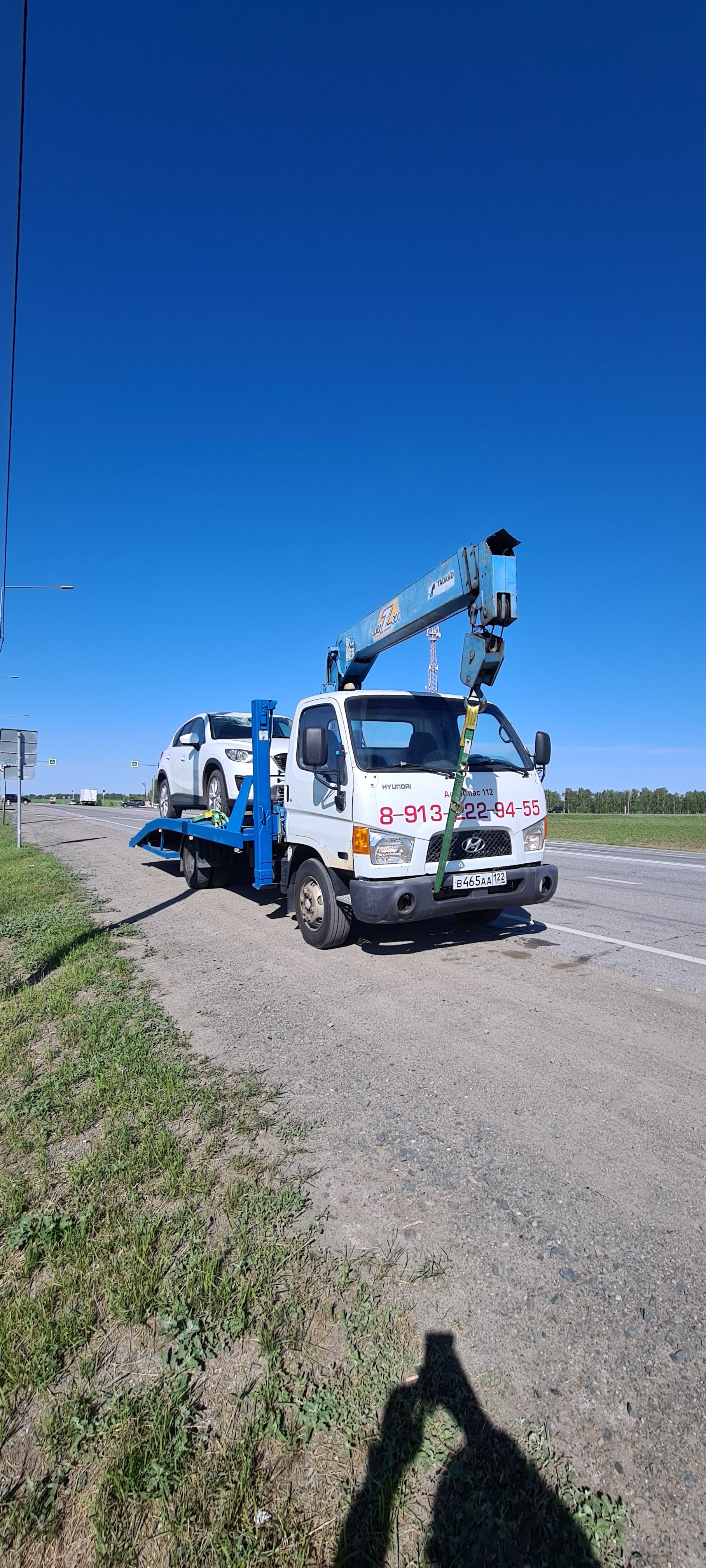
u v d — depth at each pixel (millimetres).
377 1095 3814
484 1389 2014
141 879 12086
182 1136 3436
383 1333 2205
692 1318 2260
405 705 6484
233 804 9164
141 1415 1933
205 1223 2750
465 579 5707
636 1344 2164
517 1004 5215
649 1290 2379
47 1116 3668
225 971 6242
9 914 9031
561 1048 4395
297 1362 2109
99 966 6371
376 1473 1781
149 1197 2932
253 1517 1685
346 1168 3119
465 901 5922
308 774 6832
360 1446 1850
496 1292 2379
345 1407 1954
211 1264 2459
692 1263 2502
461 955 6641
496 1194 2918
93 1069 4164
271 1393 1980
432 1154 3221
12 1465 1838
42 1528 1687
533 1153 3221
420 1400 1976
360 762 5953
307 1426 1895
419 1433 1880
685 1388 2014
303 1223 2744
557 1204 2838
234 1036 4703
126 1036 4652
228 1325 2240
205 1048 4512
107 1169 3105
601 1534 1639
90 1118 3613
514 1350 2143
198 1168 3125
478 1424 1905
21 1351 2166
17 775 18828
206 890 10609
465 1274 2459
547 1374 2061
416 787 5848
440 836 5855
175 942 7340
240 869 10945
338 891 6590
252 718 7824
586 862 15984
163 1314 2281
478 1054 4332
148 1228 2682
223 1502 1711
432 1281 2428
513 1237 2648
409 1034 4680
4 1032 4910
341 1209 2830
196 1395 2006
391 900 5598
